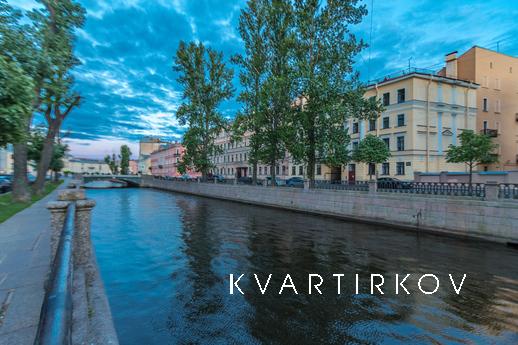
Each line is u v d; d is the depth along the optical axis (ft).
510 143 125.08
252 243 41.27
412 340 17.25
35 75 32.04
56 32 45.83
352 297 23.22
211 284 25.72
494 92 122.62
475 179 72.43
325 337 17.56
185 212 77.51
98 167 485.56
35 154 105.91
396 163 108.58
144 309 20.89
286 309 21.11
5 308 11.39
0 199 55.26
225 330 18.20
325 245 40.29
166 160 323.57
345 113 70.85
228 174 218.18
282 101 82.89
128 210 81.61
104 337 8.79
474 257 34.63
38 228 28.53
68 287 5.17
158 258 33.53
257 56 92.07
